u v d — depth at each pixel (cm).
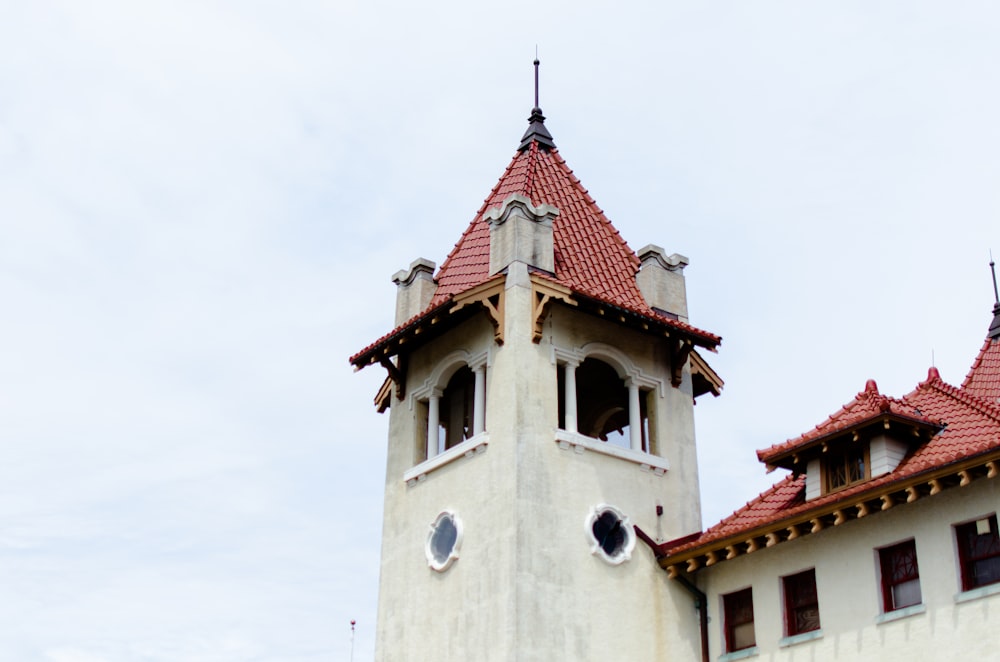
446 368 3584
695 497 3528
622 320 3459
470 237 3872
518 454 3228
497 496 3234
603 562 3256
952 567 2719
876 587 2853
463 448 3378
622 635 3200
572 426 3372
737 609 3209
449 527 3375
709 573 3284
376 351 3631
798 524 2939
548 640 3088
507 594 3091
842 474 3023
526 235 3494
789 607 3069
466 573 3253
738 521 3253
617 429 3703
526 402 3303
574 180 4016
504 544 3158
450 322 3553
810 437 3039
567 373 3434
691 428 3612
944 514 2766
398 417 3706
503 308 3409
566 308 3491
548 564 3162
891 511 2875
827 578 2967
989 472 2605
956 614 2678
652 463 3466
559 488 3269
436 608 3312
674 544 3384
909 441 2984
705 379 3775
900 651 2756
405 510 3544
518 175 3956
